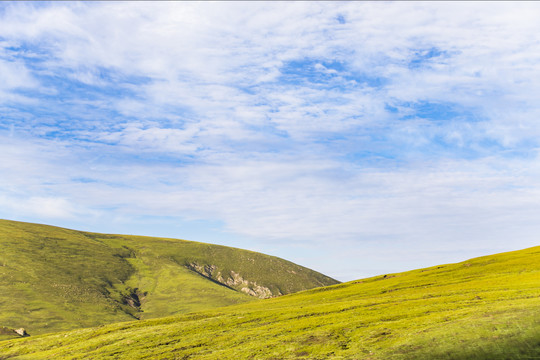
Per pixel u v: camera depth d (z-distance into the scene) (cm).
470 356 4366
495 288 7912
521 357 4181
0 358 8206
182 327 8212
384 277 15225
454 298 7288
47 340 8906
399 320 6238
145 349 7031
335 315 7525
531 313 5066
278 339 6297
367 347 5188
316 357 5209
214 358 5909
